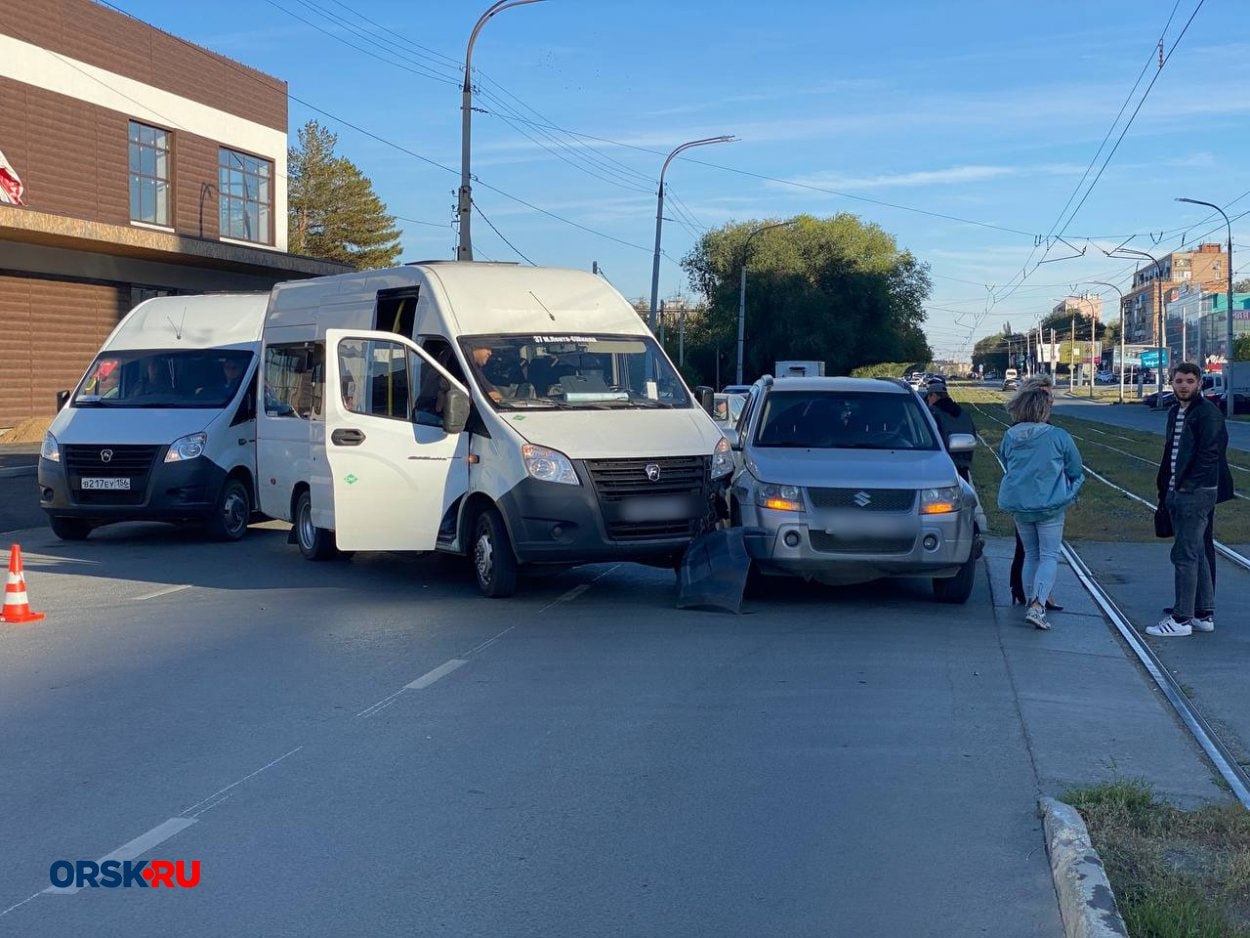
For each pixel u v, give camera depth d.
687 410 11.11
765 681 7.86
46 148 27.84
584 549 9.95
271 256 31.19
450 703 7.36
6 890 4.75
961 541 9.96
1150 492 20.05
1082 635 9.30
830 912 4.57
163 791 5.84
